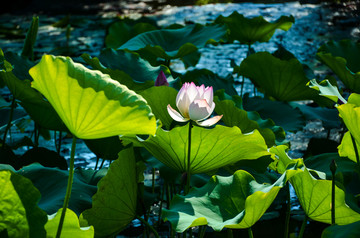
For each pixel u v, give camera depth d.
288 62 4.99
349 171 4.01
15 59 4.67
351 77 4.85
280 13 12.31
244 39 5.99
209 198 3.52
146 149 3.86
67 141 6.15
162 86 3.96
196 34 5.51
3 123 4.66
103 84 2.97
